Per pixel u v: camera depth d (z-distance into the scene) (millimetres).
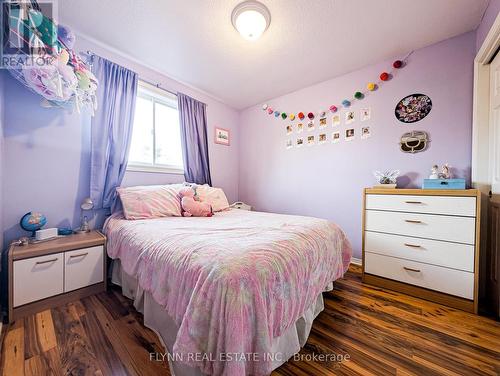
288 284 939
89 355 1023
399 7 1506
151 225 1528
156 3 1479
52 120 1689
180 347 733
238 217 1956
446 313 1429
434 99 1892
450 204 1521
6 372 926
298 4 1472
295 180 2830
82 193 1851
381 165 2166
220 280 748
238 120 3490
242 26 1591
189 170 2666
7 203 1495
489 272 1563
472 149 1706
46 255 1379
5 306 1376
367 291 1736
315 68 2281
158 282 1021
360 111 2295
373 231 1858
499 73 1490
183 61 2162
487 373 957
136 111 2324
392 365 999
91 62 1845
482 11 1536
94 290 1601
